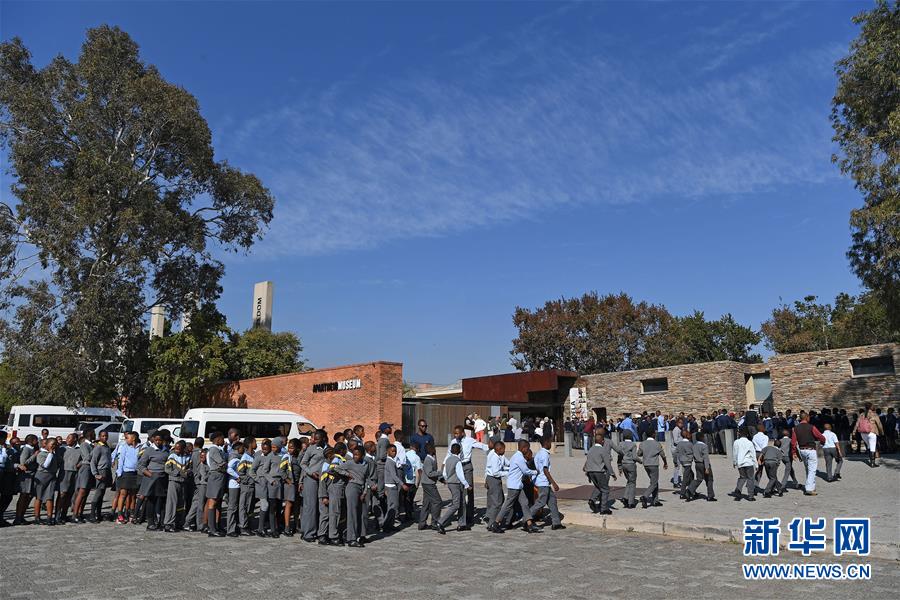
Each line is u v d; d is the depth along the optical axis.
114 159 34.62
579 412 41.31
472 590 8.08
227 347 39.34
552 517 12.97
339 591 8.04
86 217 32.62
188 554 10.52
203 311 40.53
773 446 15.28
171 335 37.97
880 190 21.38
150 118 35.16
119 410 38.56
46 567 9.46
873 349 30.06
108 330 34.19
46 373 33.09
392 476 13.09
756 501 14.62
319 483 11.97
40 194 33.50
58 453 14.47
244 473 12.67
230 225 40.59
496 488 13.02
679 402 37.34
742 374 36.78
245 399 35.41
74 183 33.81
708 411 36.03
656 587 8.15
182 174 38.78
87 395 35.84
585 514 13.45
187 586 8.29
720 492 16.25
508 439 29.02
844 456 23.38
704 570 9.09
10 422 33.28
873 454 19.48
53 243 32.91
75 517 14.47
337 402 29.53
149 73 36.81
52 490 14.19
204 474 12.98
